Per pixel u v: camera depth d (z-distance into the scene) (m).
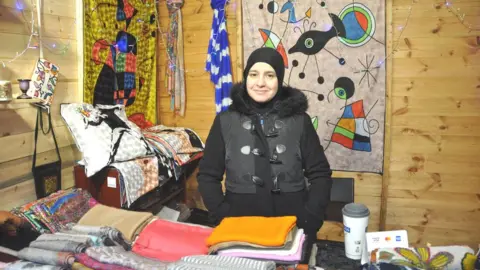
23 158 1.94
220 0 2.89
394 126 2.73
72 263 1.11
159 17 3.13
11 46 1.86
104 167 2.11
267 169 1.44
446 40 2.54
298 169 1.47
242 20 2.90
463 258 1.12
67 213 1.78
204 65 3.09
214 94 3.09
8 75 1.85
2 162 1.82
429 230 2.76
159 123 3.27
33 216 1.67
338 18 2.71
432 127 2.65
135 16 2.81
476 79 2.53
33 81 1.94
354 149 2.81
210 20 3.01
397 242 1.39
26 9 1.93
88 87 2.35
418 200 2.75
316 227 1.45
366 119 2.75
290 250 1.07
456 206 2.68
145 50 2.98
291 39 2.82
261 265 0.99
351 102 2.76
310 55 2.80
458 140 2.62
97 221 1.48
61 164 2.19
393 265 1.12
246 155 1.46
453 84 2.57
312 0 2.74
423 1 2.55
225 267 0.97
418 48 2.60
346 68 2.74
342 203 2.88
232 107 1.52
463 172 2.64
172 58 3.10
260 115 1.49
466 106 2.57
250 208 1.45
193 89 3.15
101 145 2.12
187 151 2.69
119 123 2.30
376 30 2.64
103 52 2.48
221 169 1.53
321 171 1.48
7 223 1.54
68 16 2.20
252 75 1.43
